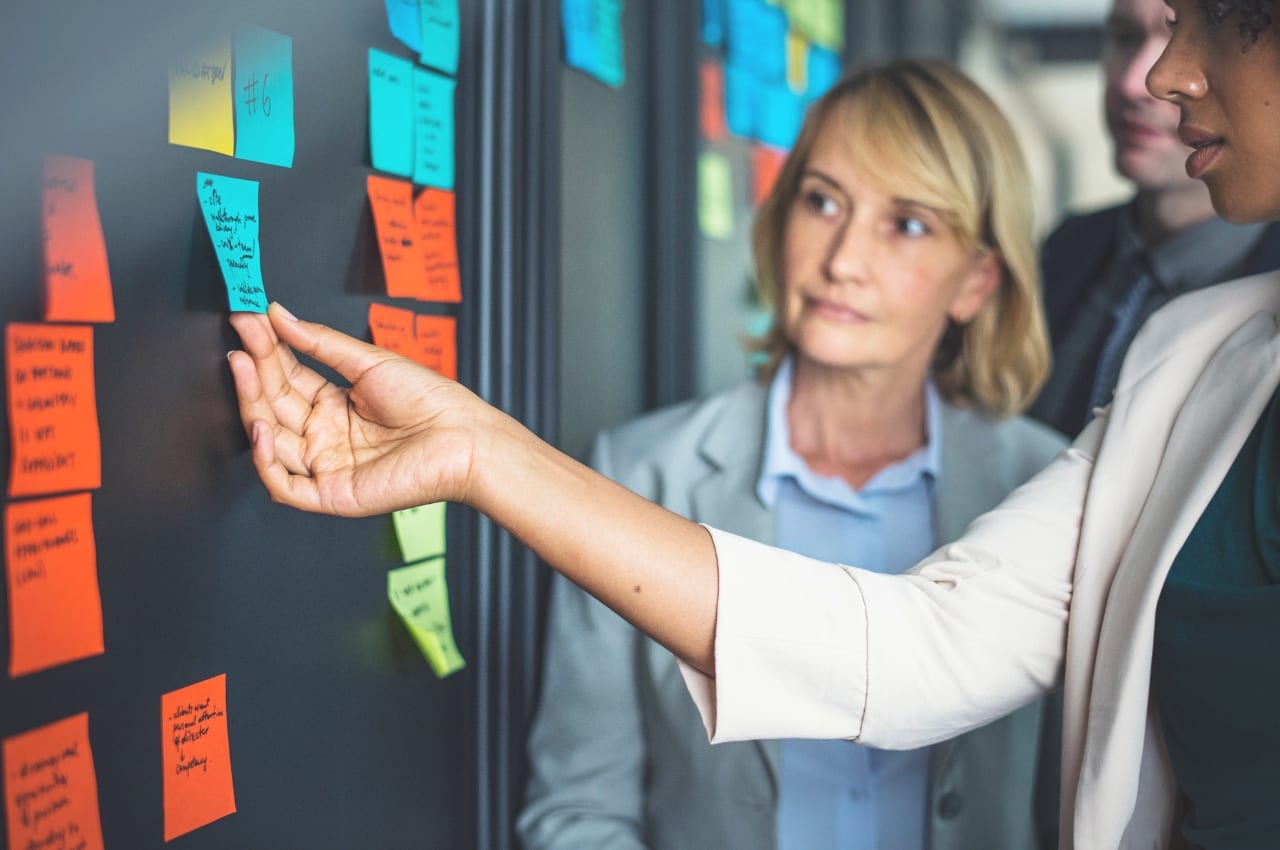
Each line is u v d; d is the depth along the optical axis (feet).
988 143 4.73
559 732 4.79
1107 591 3.24
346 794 3.71
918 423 5.05
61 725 2.55
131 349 2.73
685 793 4.56
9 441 2.40
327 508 2.82
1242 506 2.96
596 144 6.01
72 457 2.55
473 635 4.56
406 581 4.01
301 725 3.46
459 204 4.43
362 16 3.64
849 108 4.65
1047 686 3.34
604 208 6.15
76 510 2.57
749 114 8.39
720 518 4.77
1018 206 4.89
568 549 2.97
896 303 4.60
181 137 2.84
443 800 4.37
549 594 4.91
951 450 5.04
